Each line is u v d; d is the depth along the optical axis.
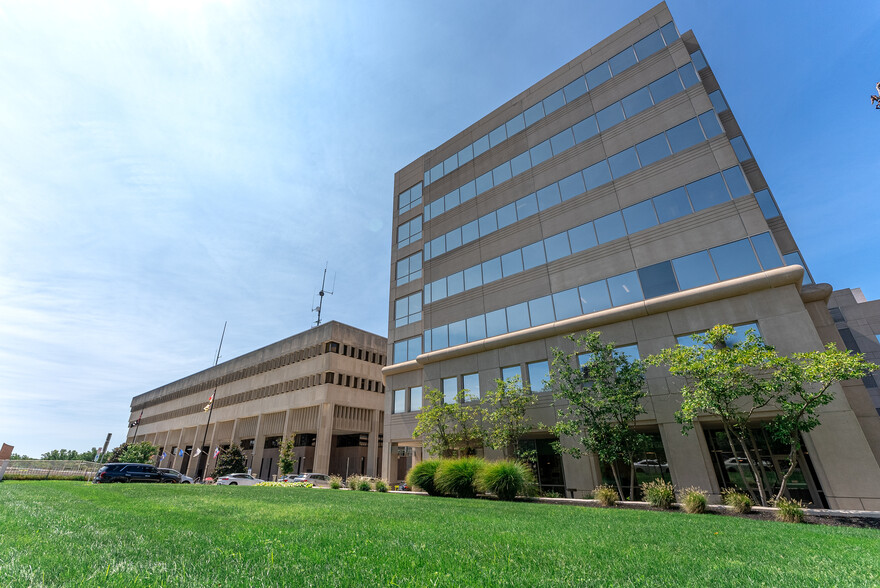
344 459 48.91
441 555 4.82
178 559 4.22
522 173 27.52
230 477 34.94
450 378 26.97
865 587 3.99
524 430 20.50
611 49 25.28
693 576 4.29
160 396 85.06
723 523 9.18
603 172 23.42
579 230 23.41
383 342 55.75
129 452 63.09
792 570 4.70
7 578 3.41
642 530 7.73
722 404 14.17
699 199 19.59
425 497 16.70
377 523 7.63
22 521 6.61
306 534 5.99
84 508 8.95
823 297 16.53
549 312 23.23
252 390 58.97
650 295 19.73
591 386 18.33
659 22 23.61
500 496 15.99
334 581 3.58
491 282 26.77
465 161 31.92
